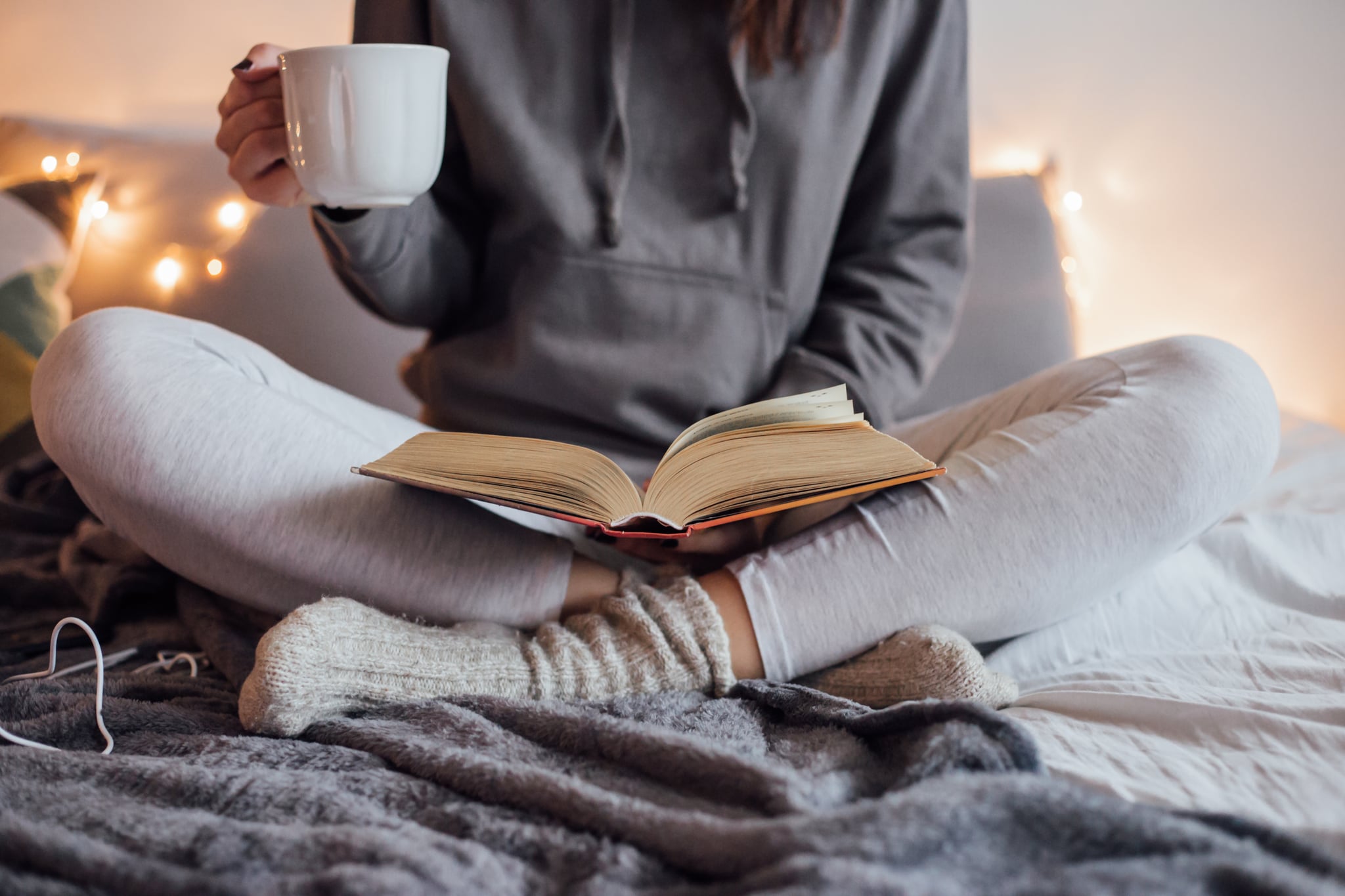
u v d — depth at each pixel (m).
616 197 1.10
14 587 1.17
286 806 0.60
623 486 0.75
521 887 0.52
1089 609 0.94
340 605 0.75
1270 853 0.51
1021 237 1.85
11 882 0.47
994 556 0.79
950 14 1.24
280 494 0.79
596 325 1.13
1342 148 1.86
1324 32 1.85
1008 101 2.00
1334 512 1.25
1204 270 1.97
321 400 0.98
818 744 0.69
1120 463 0.80
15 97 1.99
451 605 0.83
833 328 1.18
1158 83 1.95
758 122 1.13
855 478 0.74
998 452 0.84
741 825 0.52
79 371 0.78
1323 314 1.90
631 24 1.11
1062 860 0.50
